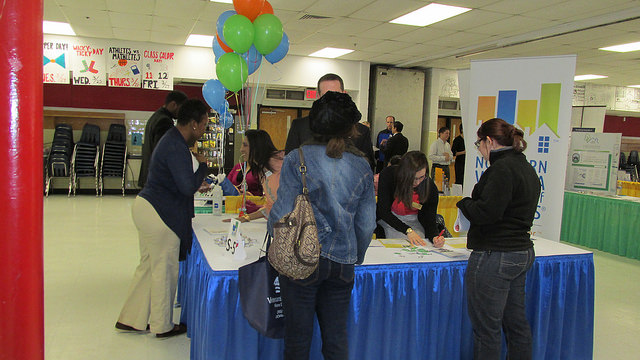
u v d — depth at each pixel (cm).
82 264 425
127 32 768
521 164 193
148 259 276
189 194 247
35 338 92
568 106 311
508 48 809
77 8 625
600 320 337
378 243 257
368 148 261
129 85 848
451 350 230
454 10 599
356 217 161
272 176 250
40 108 90
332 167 153
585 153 579
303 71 972
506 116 334
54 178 858
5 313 88
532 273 235
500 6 575
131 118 905
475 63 346
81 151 856
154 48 857
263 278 180
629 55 841
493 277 192
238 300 189
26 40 86
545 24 662
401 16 636
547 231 325
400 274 212
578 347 249
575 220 590
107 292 355
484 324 197
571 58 308
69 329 287
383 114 1043
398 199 275
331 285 159
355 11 615
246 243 239
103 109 902
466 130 366
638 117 1575
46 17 679
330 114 151
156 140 326
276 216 152
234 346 190
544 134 321
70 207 723
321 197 152
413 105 1065
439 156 806
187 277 281
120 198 843
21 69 85
